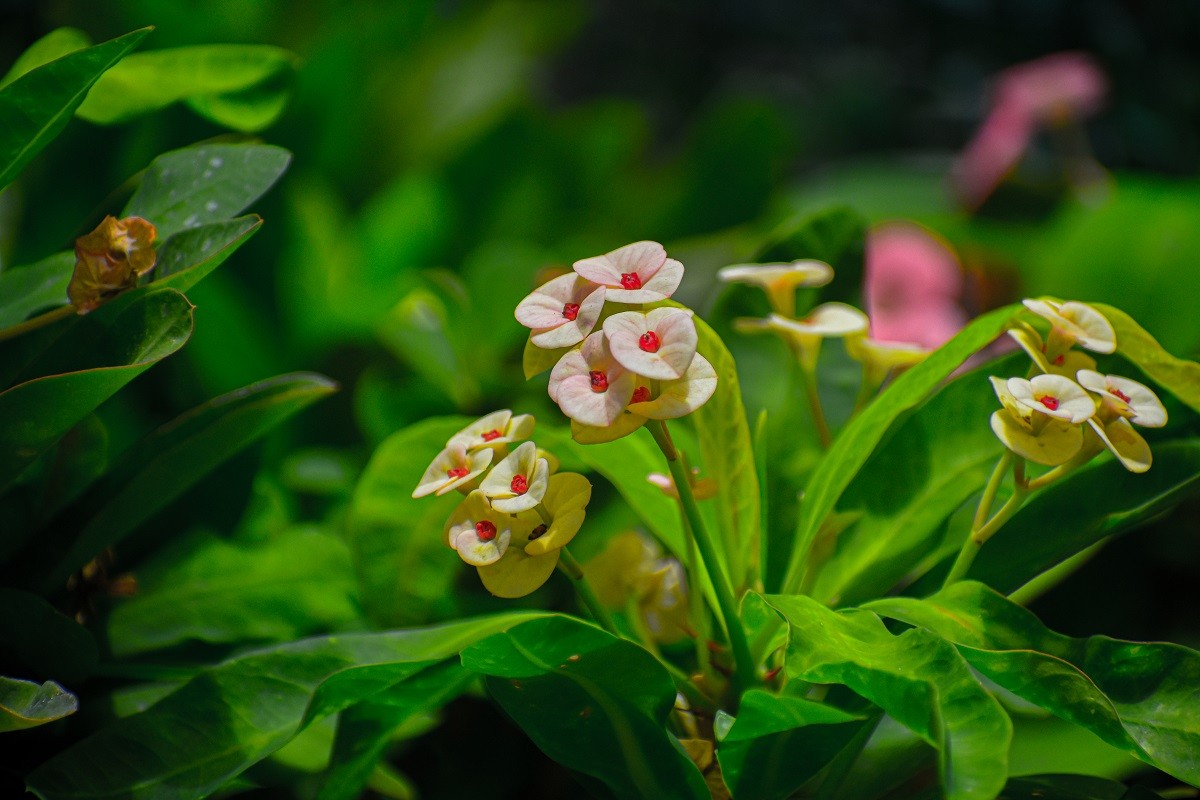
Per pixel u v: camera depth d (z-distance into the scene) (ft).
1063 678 1.67
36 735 1.83
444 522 2.00
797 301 2.09
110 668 1.89
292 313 2.86
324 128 3.16
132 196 1.89
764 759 1.73
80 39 1.92
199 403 2.64
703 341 1.77
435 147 3.93
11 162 1.78
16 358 1.81
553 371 1.65
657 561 1.99
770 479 2.01
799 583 1.84
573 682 1.73
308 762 1.89
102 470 1.84
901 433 1.92
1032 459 1.67
